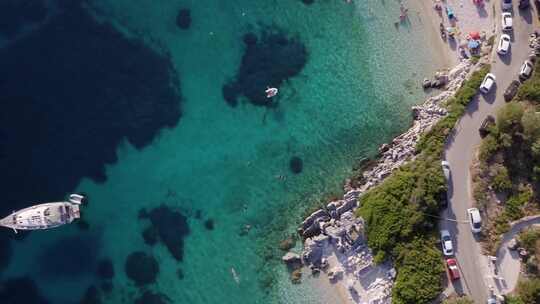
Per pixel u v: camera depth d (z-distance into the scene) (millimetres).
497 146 46625
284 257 50312
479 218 45906
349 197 50250
